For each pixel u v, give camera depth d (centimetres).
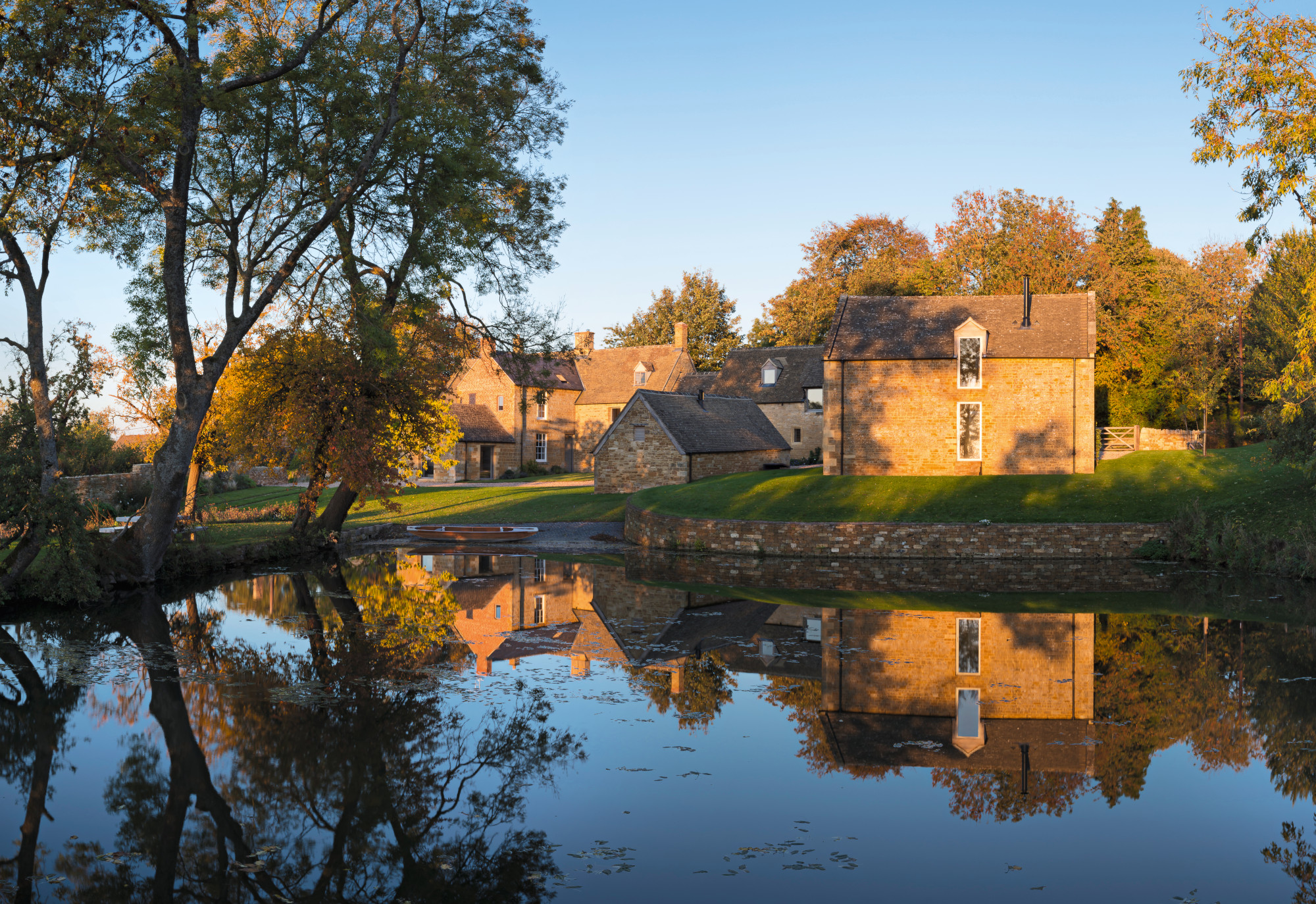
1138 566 2417
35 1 1476
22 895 657
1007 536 2588
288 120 1925
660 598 1959
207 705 1127
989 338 3284
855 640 1520
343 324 2283
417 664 1351
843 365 3319
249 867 704
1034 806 824
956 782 884
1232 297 5316
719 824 781
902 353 3275
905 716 1094
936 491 2988
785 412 5562
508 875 684
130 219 1842
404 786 873
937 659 1379
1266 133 1831
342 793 859
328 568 2459
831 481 3222
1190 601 1888
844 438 3328
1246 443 4931
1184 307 5322
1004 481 3086
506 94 2442
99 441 4019
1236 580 2178
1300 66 1816
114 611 1758
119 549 1984
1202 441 4497
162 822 791
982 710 1119
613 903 639
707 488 3388
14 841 754
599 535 3219
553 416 5997
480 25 2352
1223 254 5616
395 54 2091
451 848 734
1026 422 3219
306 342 2406
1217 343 5131
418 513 3728
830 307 6694
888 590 2066
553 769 912
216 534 2752
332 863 714
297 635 1560
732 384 5859
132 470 3844
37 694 1175
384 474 2612
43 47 1545
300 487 4738
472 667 1334
